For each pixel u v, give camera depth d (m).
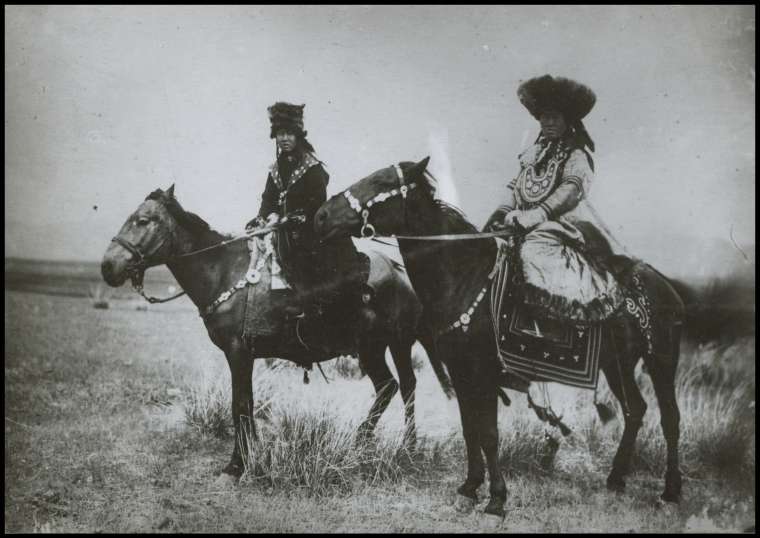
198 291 3.51
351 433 3.72
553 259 3.28
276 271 3.52
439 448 3.77
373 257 3.76
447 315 3.19
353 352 3.68
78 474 3.61
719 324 3.99
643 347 3.44
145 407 4.16
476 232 3.30
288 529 3.25
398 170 3.19
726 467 3.79
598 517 3.39
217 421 4.01
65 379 4.34
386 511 3.38
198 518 3.30
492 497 3.27
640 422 3.51
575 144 3.52
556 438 3.82
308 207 3.63
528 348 3.20
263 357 3.55
